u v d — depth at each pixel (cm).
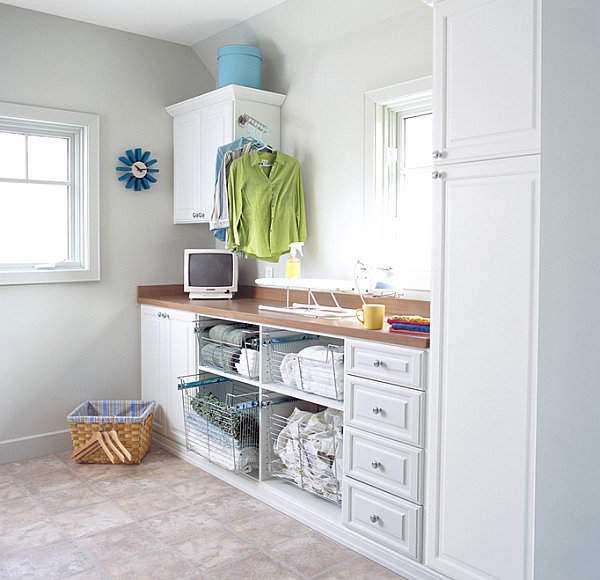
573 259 108
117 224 383
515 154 186
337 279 331
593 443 107
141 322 393
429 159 299
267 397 297
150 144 394
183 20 359
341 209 327
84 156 368
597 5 103
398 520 228
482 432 199
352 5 302
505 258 190
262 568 235
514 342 189
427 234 302
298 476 281
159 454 363
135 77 385
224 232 349
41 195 365
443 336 209
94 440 338
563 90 108
